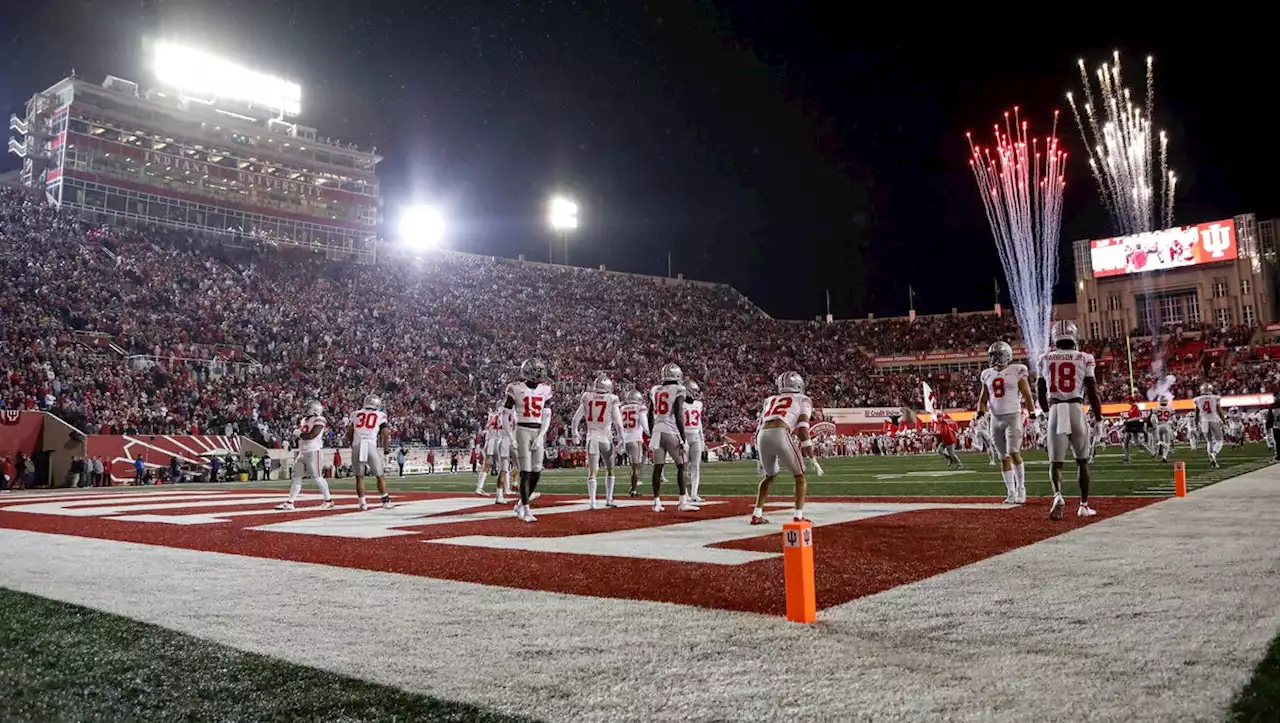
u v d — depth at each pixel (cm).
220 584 560
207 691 325
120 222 4688
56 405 2903
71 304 3488
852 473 2044
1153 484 1270
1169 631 354
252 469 3108
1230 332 5369
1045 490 1229
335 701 306
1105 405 4862
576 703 291
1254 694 272
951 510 955
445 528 902
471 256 6100
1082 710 263
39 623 450
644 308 6153
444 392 4159
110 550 765
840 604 436
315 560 673
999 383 1036
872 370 6162
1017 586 465
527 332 5178
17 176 5025
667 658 343
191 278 4178
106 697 324
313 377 3819
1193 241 5666
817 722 262
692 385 1174
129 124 4778
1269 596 417
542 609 451
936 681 298
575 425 1227
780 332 6494
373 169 5934
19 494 2150
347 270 5150
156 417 3095
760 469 853
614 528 860
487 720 279
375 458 1285
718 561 594
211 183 5119
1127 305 5916
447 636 396
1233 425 3228
